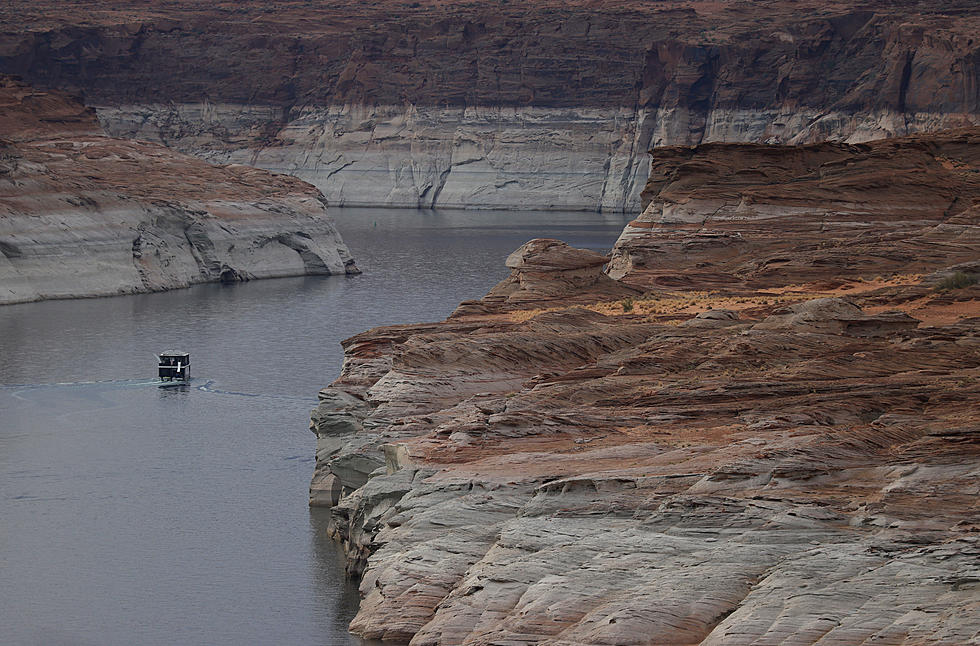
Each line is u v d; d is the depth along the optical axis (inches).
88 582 2154.3
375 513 1905.8
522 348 2453.2
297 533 2404.0
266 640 1877.5
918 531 1503.4
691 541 1556.3
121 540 2385.6
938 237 3922.2
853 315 2536.9
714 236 4190.5
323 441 2576.3
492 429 2005.4
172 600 2059.5
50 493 2711.6
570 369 2436.0
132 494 2701.8
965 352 2341.3
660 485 1711.4
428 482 1840.6
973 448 1717.5
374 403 2335.1
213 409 3585.1
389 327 2783.0
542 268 3380.9
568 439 1988.2
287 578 2145.7
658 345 2484.0
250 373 4158.5
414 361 2404.0
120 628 1947.6
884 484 1667.1
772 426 1962.4
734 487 1680.6
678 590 1435.8
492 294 3462.1
